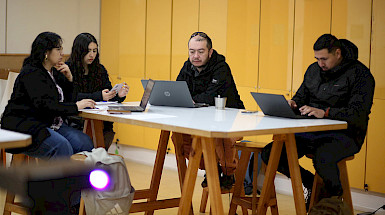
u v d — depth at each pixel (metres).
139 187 5.09
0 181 1.27
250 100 5.30
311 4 4.78
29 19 6.63
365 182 4.50
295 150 3.12
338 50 3.55
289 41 4.95
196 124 2.76
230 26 5.44
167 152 6.15
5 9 6.42
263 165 4.39
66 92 3.98
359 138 3.44
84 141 3.74
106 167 2.87
